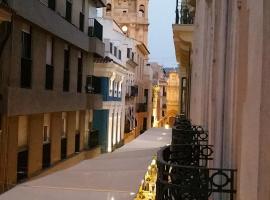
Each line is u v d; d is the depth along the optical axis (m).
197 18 18.22
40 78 22.36
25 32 20.36
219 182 7.18
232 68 7.61
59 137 26.97
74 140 30.92
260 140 3.95
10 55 18.44
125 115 56.38
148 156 19.78
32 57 21.14
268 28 3.98
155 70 99.38
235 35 7.34
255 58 4.23
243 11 5.37
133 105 63.78
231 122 7.44
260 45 4.06
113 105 46.75
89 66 33.88
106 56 40.88
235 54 7.22
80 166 17.33
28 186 13.57
